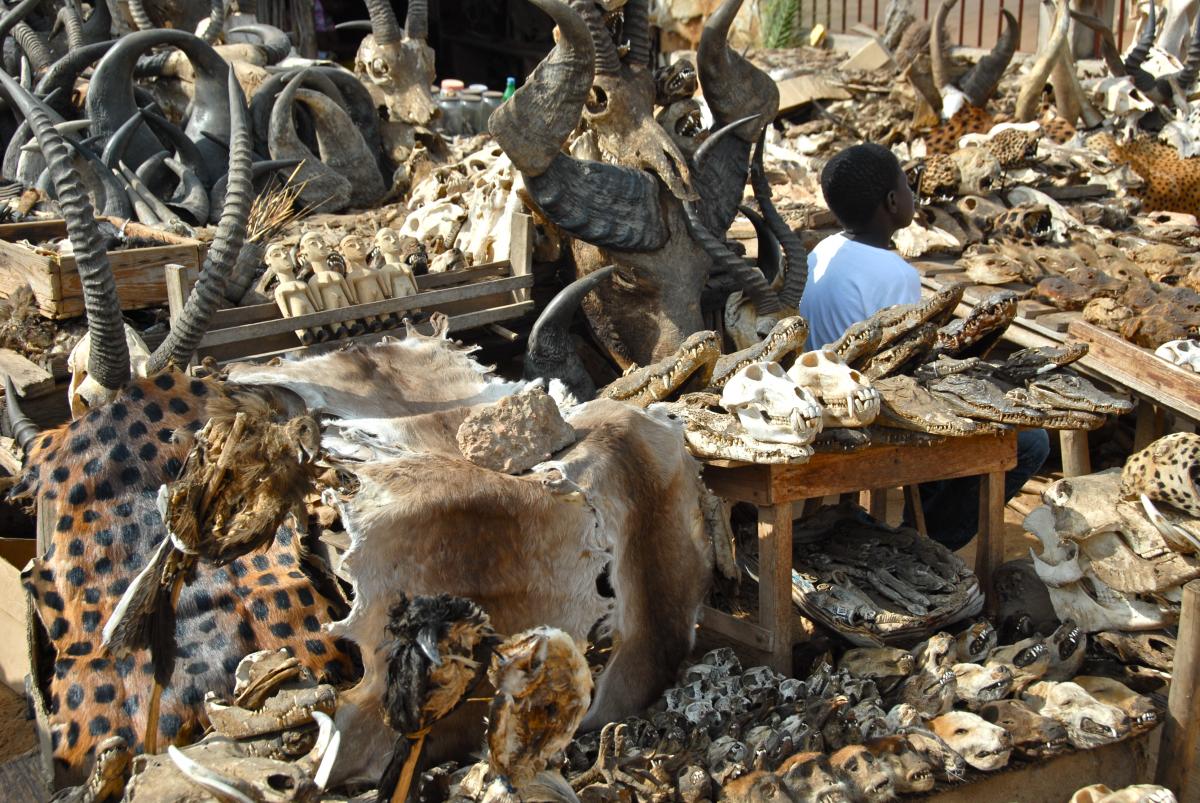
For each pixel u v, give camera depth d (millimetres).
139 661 2811
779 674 3154
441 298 4461
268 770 2242
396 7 17344
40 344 4406
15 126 7336
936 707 3082
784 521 3256
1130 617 3320
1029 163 7406
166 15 8938
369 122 7297
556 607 2715
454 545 2605
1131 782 3246
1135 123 9320
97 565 2961
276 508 2490
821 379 3215
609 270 4531
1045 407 3559
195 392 3166
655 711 2967
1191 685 3078
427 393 3236
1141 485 3260
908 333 3625
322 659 2854
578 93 4398
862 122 9602
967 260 6473
